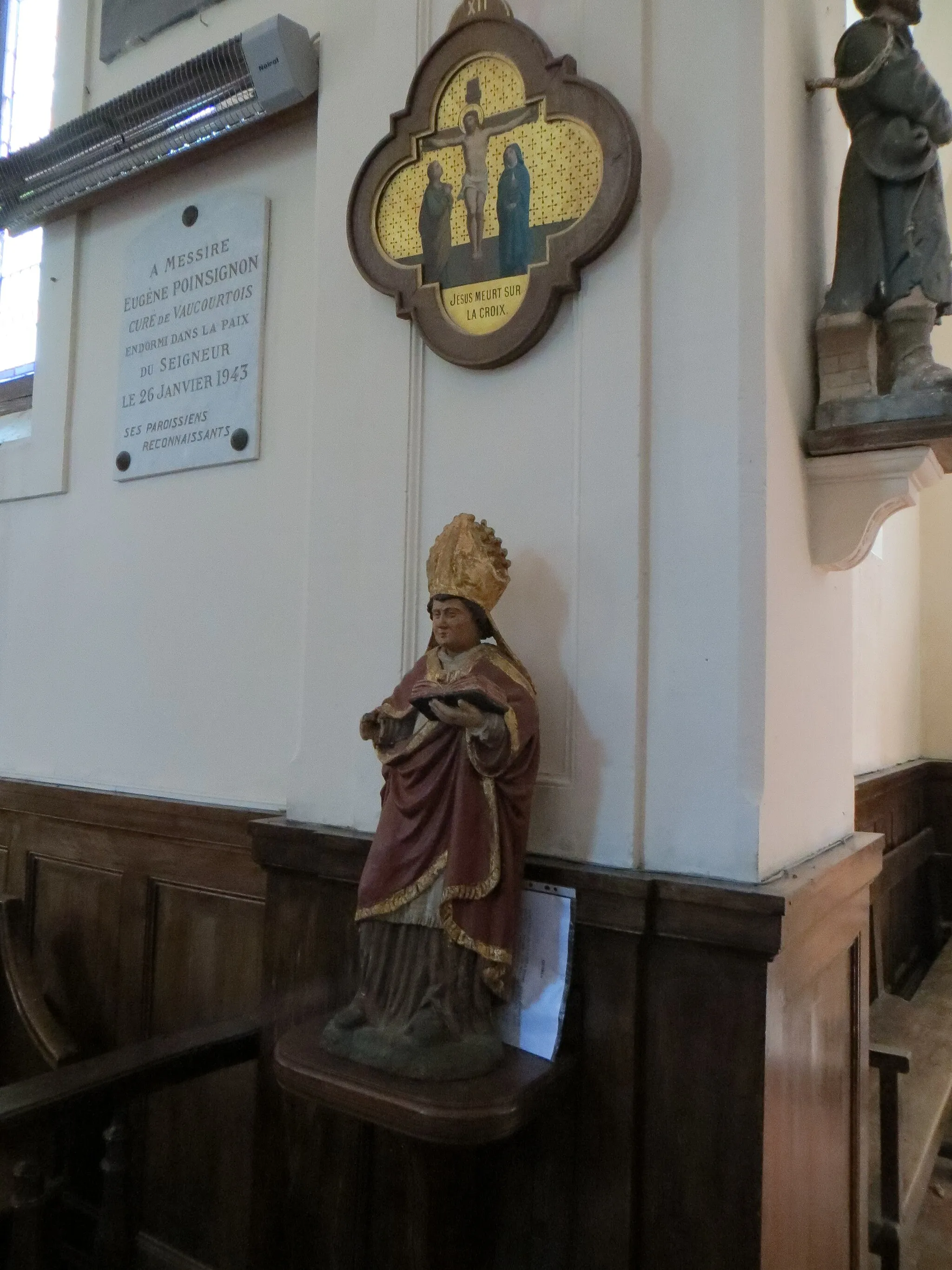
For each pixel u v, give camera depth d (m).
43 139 2.44
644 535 1.41
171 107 2.16
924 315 1.49
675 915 1.29
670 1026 1.30
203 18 2.30
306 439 2.02
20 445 2.62
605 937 1.35
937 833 4.07
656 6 1.49
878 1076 2.30
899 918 3.36
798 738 1.49
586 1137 1.34
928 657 4.29
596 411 1.46
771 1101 1.26
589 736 1.42
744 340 1.38
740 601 1.35
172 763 2.19
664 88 1.47
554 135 1.51
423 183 1.64
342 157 1.82
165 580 2.25
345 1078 1.24
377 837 1.38
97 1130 2.15
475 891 1.27
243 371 2.13
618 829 1.38
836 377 1.52
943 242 1.51
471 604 1.36
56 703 2.46
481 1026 1.28
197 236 2.25
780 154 1.47
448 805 1.32
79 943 2.30
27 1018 2.10
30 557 2.58
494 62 1.58
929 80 1.50
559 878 1.37
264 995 1.72
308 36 1.94
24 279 3.00
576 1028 1.36
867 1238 1.80
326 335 1.80
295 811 1.75
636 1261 1.30
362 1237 1.55
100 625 2.38
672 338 1.43
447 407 1.63
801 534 1.51
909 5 1.54
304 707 1.76
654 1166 1.30
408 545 1.64
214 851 2.06
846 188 1.56
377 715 1.40
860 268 1.52
